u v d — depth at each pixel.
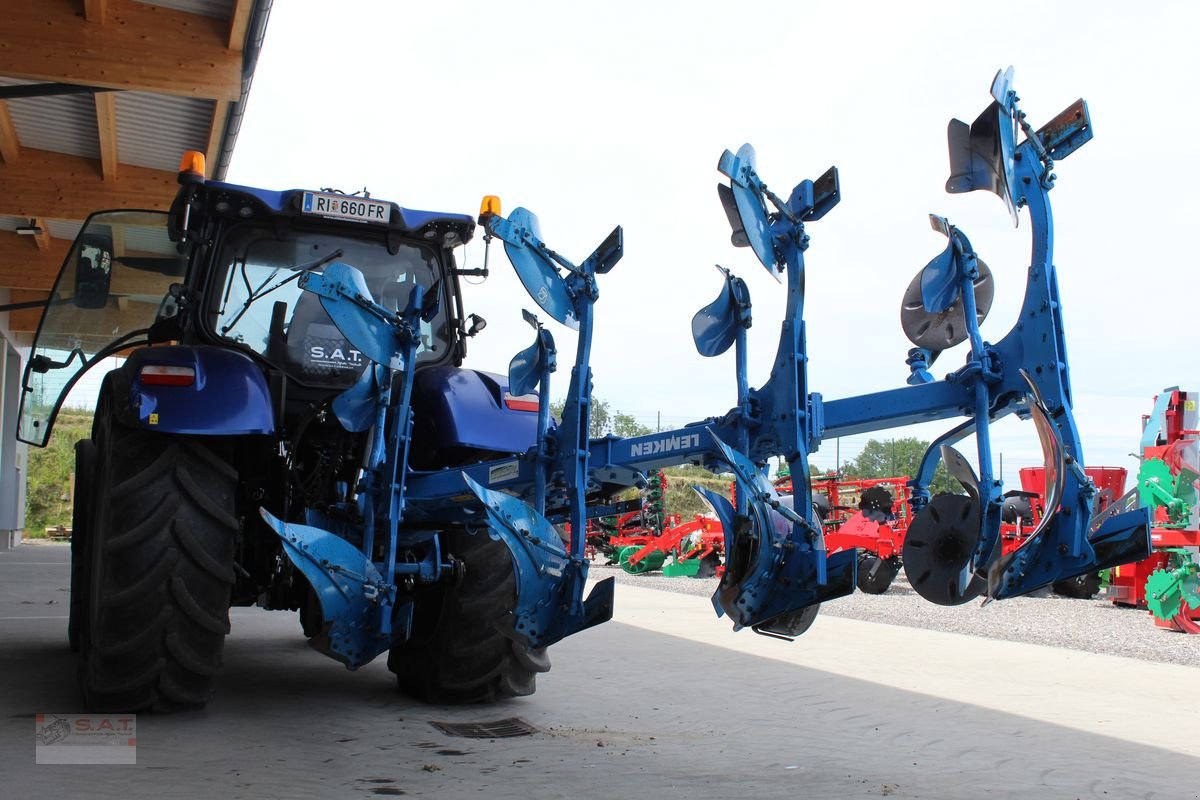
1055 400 3.03
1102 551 2.93
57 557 18.42
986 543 3.07
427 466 4.73
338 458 4.65
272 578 4.73
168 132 11.31
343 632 3.90
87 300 5.09
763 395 3.41
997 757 3.91
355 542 4.25
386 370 4.00
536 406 4.80
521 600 3.59
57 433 40.72
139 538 3.93
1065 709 4.97
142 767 3.34
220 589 4.03
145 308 5.14
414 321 3.94
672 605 10.63
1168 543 9.15
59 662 5.51
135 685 3.95
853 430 3.47
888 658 6.70
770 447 3.40
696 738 4.12
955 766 3.74
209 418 3.97
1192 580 8.71
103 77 8.62
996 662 6.63
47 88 8.59
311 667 5.69
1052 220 3.14
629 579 15.51
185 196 4.56
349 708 4.50
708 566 15.61
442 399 4.61
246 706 4.46
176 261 5.14
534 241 3.66
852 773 3.58
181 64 8.80
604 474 3.94
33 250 15.77
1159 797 3.35
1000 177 3.19
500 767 3.50
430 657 4.58
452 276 5.16
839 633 8.16
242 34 8.55
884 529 12.88
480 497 3.53
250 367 4.21
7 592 10.42
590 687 5.34
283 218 4.82
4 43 8.46
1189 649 7.58
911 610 10.53
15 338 22.30
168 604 3.94
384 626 3.88
